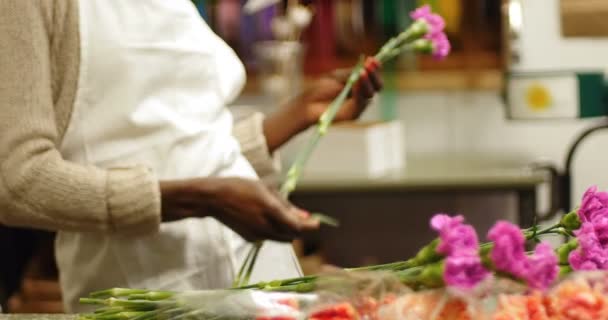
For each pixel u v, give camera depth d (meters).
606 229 1.25
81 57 1.85
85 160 1.90
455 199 4.52
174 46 1.95
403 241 4.58
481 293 1.15
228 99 2.10
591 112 3.62
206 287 2.02
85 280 2.02
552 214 3.74
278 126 2.25
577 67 4.33
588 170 4.41
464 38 4.31
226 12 4.32
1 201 1.77
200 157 1.97
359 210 4.59
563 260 1.26
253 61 4.39
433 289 1.17
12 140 1.75
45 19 1.80
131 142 1.92
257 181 1.83
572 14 4.27
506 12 4.16
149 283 1.99
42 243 4.03
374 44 4.28
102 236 1.97
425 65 4.37
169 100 1.95
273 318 1.26
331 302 1.21
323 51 4.32
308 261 4.09
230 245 2.03
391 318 1.17
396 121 4.09
